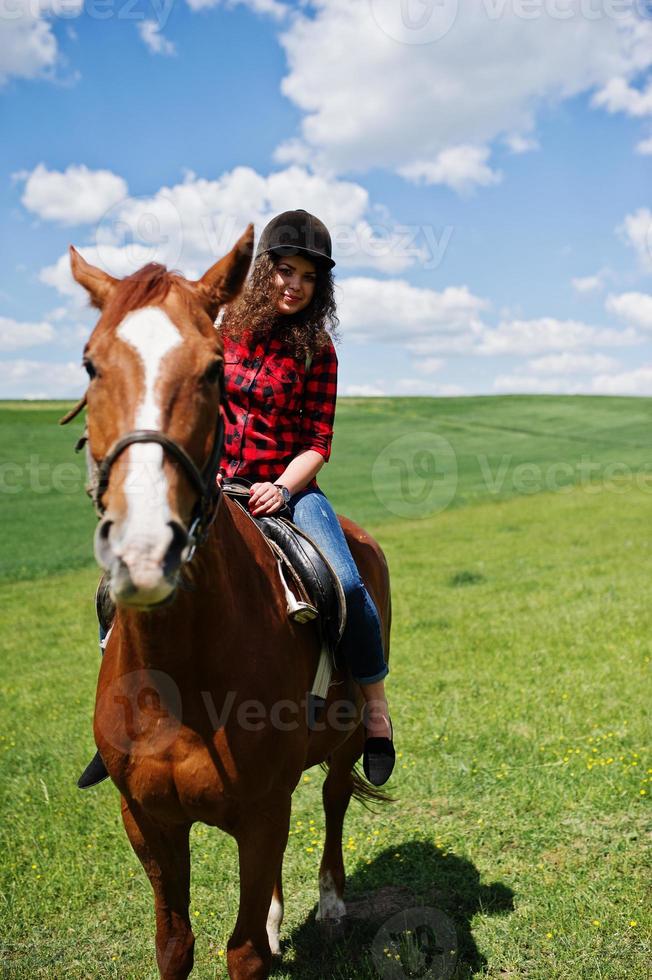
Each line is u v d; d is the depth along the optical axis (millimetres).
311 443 3020
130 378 1919
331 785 3607
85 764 5574
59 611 12469
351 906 3639
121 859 4195
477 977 3047
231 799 2398
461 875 3762
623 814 4176
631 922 3223
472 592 10820
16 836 4469
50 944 3436
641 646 7336
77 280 2359
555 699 6043
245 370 2924
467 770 4840
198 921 3568
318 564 2830
